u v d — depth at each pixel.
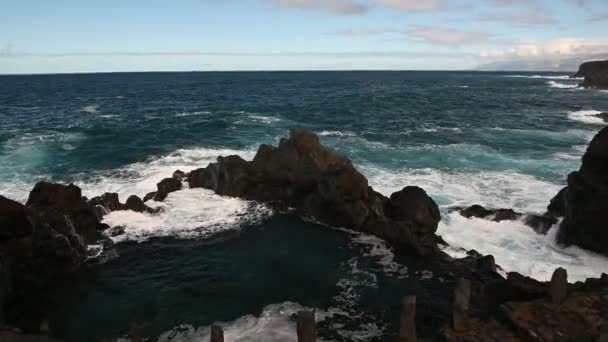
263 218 22.19
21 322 14.05
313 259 18.28
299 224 21.59
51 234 16.77
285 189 23.73
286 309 14.75
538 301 12.54
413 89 117.88
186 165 30.83
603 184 18.12
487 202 23.91
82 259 17.78
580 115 58.16
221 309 14.77
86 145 36.72
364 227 20.67
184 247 19.25
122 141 38.59
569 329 11.13
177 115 58.53
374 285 16.28
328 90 112.62
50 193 19.20
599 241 17.81
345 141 39.44
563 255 18.19
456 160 32.53
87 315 14.52
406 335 10.73
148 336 13.43
